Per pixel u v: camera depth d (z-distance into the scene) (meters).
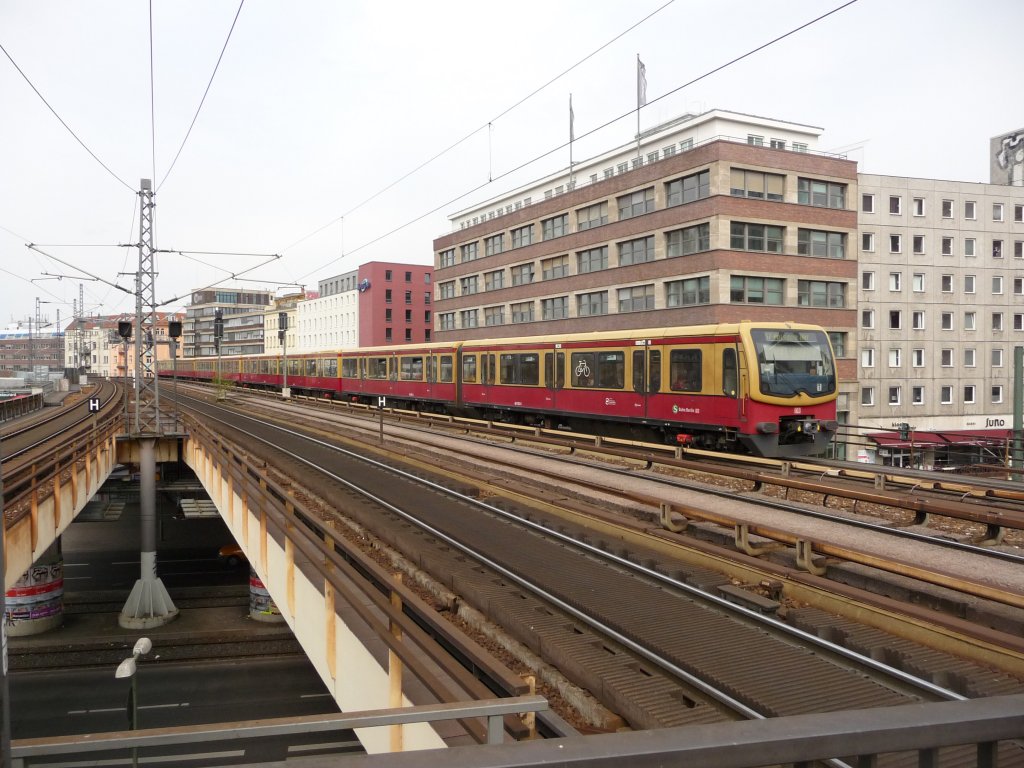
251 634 31.48
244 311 141.12
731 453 19.59
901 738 1.87
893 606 7.26
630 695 5.50
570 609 7.56
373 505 13.33
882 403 45.22
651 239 42.19
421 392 35.81
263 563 11.97
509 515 12.34
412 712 2.56
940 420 46.66
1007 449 22.59
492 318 58.16
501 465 18.98
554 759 1.76
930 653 6.49
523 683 4.11
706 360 19.61
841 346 40.94
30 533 15.28
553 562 9.48
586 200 46.97
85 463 21.20
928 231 46.31
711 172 37.62
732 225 37.66
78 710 24.78
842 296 40.81
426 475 17.00
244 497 13.80
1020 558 9.19
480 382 30.64
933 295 46.50
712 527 11.11
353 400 46.34
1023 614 7.37
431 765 1.73
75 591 38.16
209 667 28.47
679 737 1.83
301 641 9.52
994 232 47.94
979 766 1.98
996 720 1.93
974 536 11.16
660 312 41.22
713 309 37.56
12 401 47.66
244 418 36.69
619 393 22.75
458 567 9.12
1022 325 48.72
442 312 65.44
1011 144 52.22
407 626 4.86
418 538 10.65
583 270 47.88
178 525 53.34
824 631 6.96
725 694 5.72
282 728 2.45
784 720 1.90
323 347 101.88
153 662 28.89
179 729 2.40
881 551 10.05
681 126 49.31
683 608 7.69
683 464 16.14
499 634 7.31
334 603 8.04
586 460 20.28
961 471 22.22
